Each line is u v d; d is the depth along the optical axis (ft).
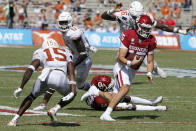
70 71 74.79
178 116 87.35
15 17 334.03
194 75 169.17
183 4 363.15
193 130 72.18
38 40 302.25
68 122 77.36
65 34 97.45
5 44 299.99
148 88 131.23
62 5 334.85
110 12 105.60
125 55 80.69
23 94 114.11
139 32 79.66
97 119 81.20
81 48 96.48
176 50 310.24
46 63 74.18
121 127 73.31
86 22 327.67
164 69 191.01
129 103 98.37
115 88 84.84
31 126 72.38
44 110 91.66
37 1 350.23
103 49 295.69
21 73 161.38
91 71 173.78
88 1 360.89
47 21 335.67
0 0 340.39
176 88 132.36
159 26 101.04
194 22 338.54
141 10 97.50
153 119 83.35
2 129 68.69
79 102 104.32
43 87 73.72
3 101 101.55
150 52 82.02
